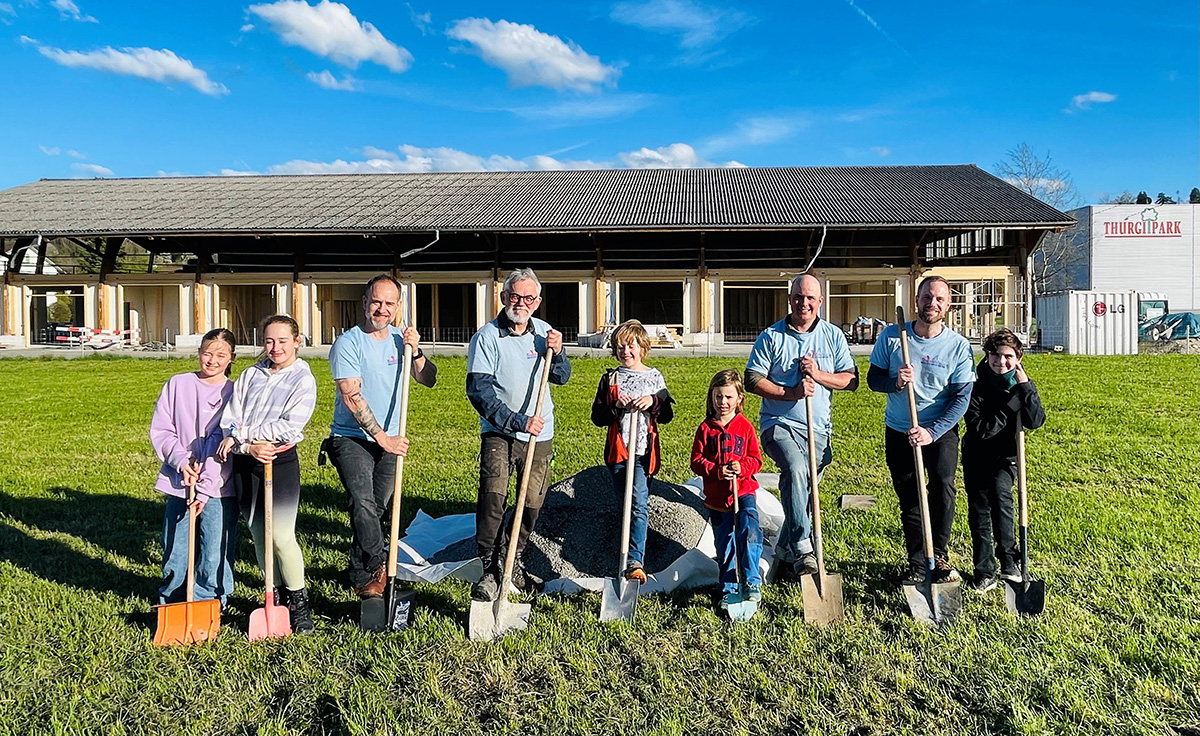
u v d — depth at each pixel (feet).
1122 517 18.71
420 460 28.14
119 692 11.28
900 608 13.98
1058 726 10.16
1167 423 32.60
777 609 14.16
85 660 12.22
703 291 94.53
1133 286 149.59
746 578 14.10
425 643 12.73
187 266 106.01
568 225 86.48
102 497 22.75
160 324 105.09
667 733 10.07
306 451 30.89
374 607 13.29
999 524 14.85
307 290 98.94
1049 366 59.77
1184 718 10.25
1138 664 11.57
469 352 14.96
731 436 14.66
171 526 13.58
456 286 106.32
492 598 13.89
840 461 26.73
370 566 14.62
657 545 16.62
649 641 12.75
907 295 91.40
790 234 97.50
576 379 56.59
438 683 11.46
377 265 101.60
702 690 11.21
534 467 14.98
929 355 14.88
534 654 12.29
